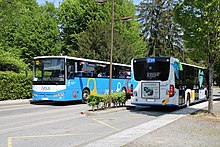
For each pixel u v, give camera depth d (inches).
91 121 499.8
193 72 837.8
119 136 349.7
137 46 1754.4
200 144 311.4
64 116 567.8
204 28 514.6
